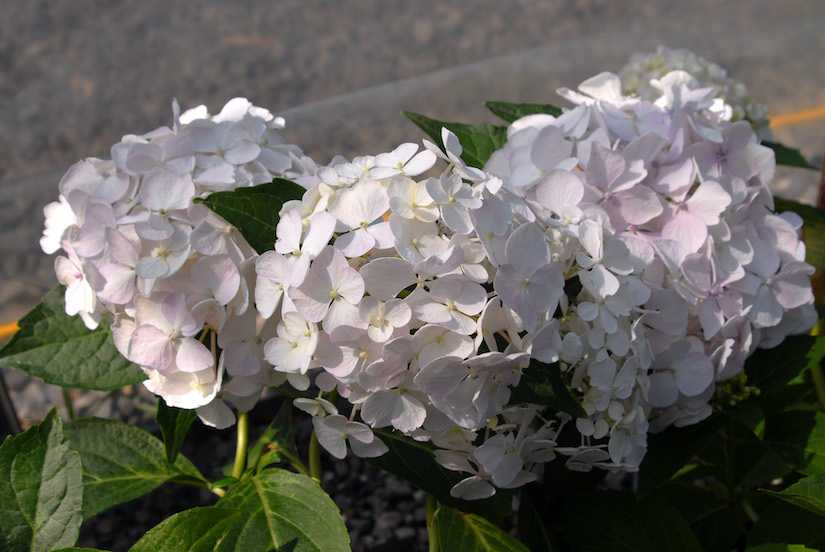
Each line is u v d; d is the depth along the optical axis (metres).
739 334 0.71
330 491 1.08
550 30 1.51
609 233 0.67
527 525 0.78
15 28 1.35
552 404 0.65
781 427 0.77
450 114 1.40
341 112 1.38
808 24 1.51
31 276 1.21
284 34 1.46
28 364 0.71
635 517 0.77
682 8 1.56
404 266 0.62
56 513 0.61
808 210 0.87
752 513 0.90
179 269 0.65
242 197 0.65
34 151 1.25
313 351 0.63
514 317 0.63
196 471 0.79
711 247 0.69
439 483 0.70
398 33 1.48
